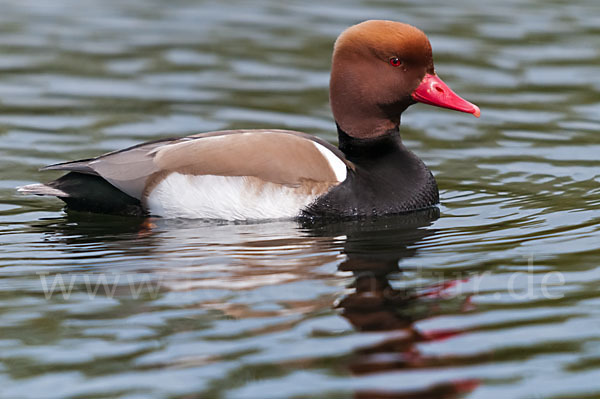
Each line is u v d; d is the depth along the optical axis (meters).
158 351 7.05
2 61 16.69
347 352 7.02
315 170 10.55
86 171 10.51
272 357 6.96
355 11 19.64
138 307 7.86
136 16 19.62
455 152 13.32
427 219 10.64
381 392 6.48
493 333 7.39
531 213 10.77
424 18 19.09
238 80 16.03
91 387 6.56
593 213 10.68
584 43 17.72
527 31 18.41
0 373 6.77
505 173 12.45
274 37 18.22
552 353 7.06
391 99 11.12
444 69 16.47
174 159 10.48
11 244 9.69
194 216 10.49
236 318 7.62
